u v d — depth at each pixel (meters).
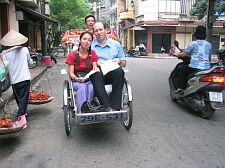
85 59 5.09
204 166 3.86
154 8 33.22
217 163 3.95
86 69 5.12
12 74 5.32
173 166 3.86
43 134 5.13
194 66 6.45
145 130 5.30
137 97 8.18
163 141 4.75
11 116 5.96
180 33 33.56
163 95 8.48
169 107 7.03
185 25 32.94
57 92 9.09
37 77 12.41
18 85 5.29
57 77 13.09
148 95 8.48
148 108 6.93
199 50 6.43
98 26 5.36
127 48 39.12
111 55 5.43
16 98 5.57
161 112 6.56
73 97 4.84
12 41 5.27
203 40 6.56
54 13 32.78
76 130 5.33
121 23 42.47
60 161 4.05
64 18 32.94
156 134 5.09
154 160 4.05
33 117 6.18
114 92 4.79
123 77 4.84
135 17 37.34
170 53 7.24
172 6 33.41
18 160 4.11
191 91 6.25
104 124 5.66
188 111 6.67
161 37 33.81
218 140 4.80
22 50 5.39
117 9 46.22
